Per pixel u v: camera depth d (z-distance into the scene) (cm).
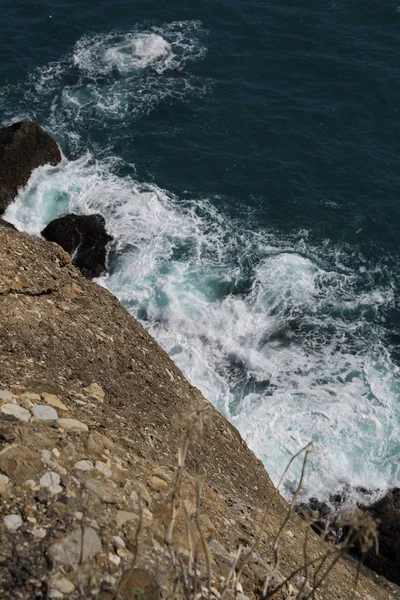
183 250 2784
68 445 697
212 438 1095
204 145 3341
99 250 2706
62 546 588
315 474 2058
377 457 2122
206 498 795
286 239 2892
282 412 2239
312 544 968
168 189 3083
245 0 4281
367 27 4106
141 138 3341
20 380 836
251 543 765
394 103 3631
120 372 1038
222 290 2647
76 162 3172
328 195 3117
